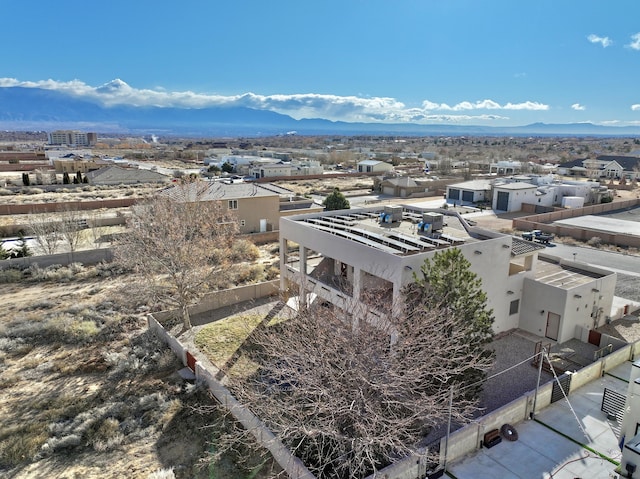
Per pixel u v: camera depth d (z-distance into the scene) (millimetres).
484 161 133375
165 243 22516
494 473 13125
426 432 14648
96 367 18844
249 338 21953
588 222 48562
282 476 12578
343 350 13453
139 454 13633
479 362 14258
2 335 21438
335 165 129625
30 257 32125
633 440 11062
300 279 21266
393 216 24328
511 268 24438
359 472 11898
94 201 56094
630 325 24188
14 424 15039
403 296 16203
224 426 14852
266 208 43625
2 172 93812
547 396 16234
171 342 20531
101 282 29844
